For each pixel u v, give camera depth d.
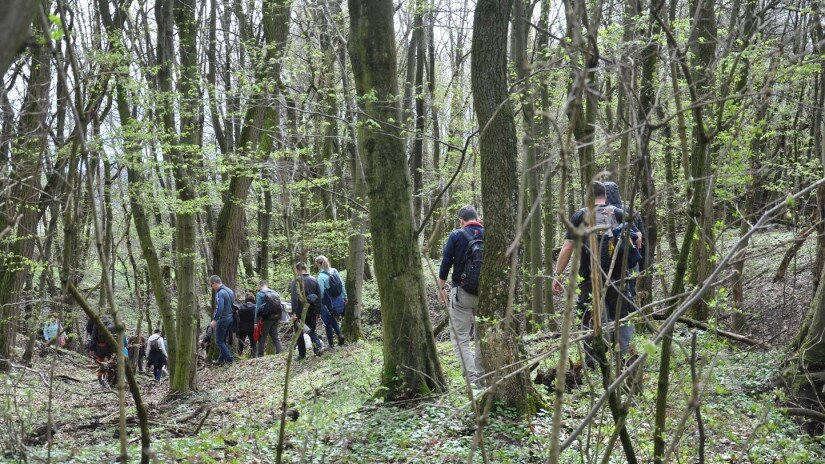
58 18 2.54
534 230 11.05
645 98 6.32
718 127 3.09
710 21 7.81
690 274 6.61
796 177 9.18
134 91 9.72
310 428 4.91
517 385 5.83
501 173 6.09
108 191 10.89
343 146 17.09
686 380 3.95
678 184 3.03
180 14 12.63
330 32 14.27
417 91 20.33
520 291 6.19
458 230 7.21
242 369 14.51
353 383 8.69
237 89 10.46
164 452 4.68
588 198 2.70
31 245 12.42
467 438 5.44
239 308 17.59
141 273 21.50
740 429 5.00
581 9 2.54
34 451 5.10
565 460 4.63
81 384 14.15
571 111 2.54
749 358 6.95
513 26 10.05
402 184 6.90
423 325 6.90
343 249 17.77
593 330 3.08
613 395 3.15
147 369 19.25
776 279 9.08
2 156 4.28
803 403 6.22
